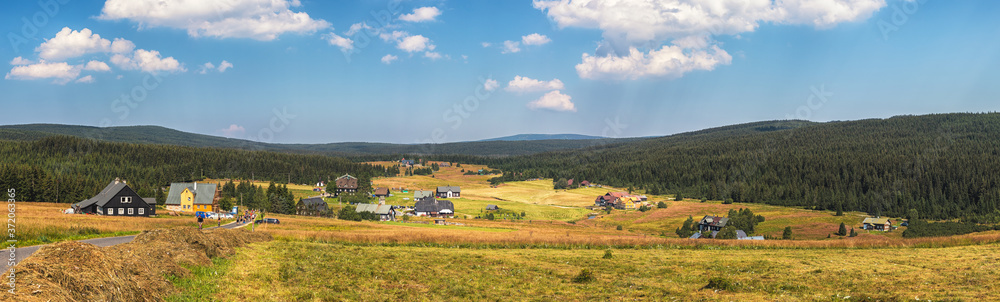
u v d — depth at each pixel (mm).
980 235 50375
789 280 27828
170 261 22000
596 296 23734
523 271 31047
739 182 184625
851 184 168750
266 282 22562
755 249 46750
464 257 37312
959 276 27875
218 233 33156
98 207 85500
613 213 149750
